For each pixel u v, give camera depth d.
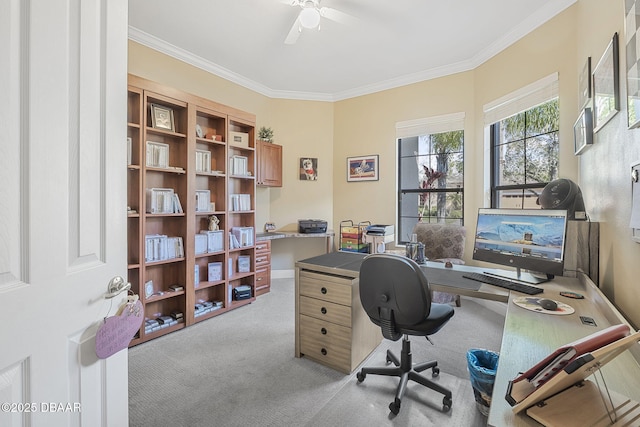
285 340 2.56
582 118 1.95
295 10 2.59
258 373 2.05
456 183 3.74
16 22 0.67
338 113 4.63
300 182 4.58
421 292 1.57
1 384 0.64
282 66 3.70
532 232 1.74
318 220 4.43
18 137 0.68
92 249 0.87
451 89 3.69
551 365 0.71
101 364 0.91
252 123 3.60
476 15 2.66
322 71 3.83
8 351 0.65
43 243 0.73
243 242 3.56
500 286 1.67
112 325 0.93
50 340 0.75
